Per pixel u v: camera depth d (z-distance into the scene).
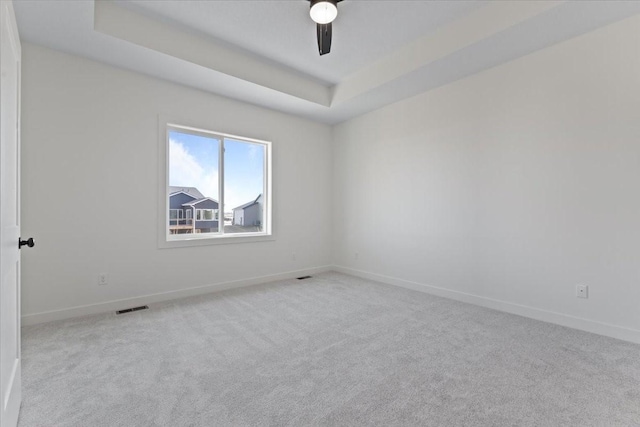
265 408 1.46
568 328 2.44
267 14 2.50
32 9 2.06
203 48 2.86
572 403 1.49
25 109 2.44
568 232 2.48
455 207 3.27
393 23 2.62
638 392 1.58
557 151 2.53
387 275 4.01
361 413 1.42
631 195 2.19
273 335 2.30
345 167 4.62
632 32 2.16
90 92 2.74
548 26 2.27
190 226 3.52
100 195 2.80
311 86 3.78
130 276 2.97
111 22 2.38
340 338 2.25
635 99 2.16
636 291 2.17
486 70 2.98
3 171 1.13
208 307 2.96
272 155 4.11
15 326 1.37
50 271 2.56
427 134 3.52
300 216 4.45
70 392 1.57
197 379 1.70
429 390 1.60
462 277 3.21
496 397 1.54
